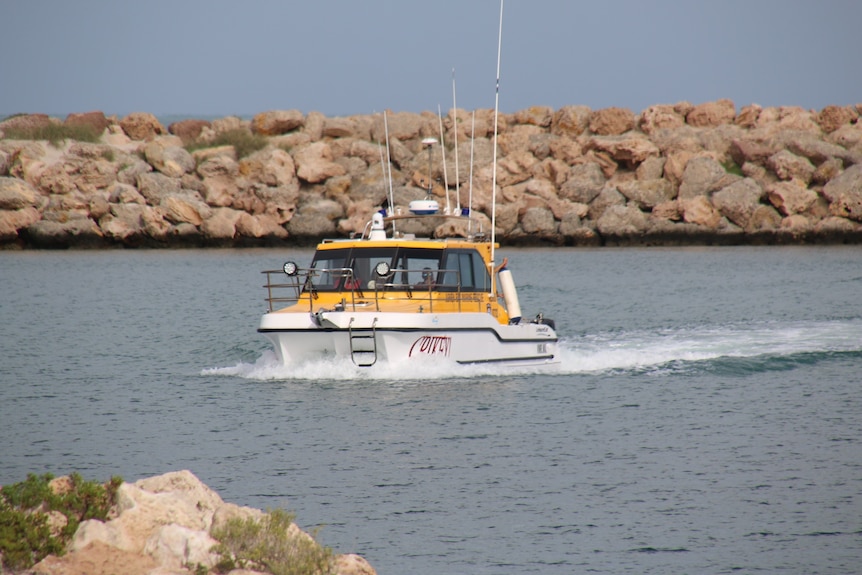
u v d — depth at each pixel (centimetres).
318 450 5419
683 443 5625
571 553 4009
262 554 3042
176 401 6669
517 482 4881
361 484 4838
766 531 4247
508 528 4269
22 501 3120
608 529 4266
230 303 13262
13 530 2959
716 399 6794
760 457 5344
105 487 3200
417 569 3850
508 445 5538
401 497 4650
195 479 3425
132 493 3178
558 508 4522
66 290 15200
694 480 4928
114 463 5203
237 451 5412
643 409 6462
